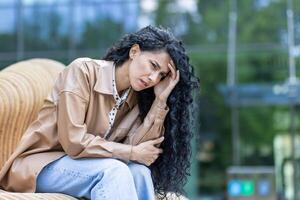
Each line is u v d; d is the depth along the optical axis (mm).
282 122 10414
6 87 3080
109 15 10789
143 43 2684
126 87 2752
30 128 2713
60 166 2611
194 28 10625
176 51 2674
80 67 2672
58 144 2668
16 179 2631
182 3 10664
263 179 7438
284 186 10148
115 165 2502
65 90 2596
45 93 3357
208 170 10328
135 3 10719
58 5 10961
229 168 10336
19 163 2654
